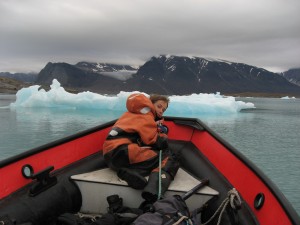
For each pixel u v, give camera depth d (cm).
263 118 2950
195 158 345
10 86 15588
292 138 1684
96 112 3052
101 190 267
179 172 302
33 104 3566
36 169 263
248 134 1828
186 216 206
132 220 222
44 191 250
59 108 3522
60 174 280
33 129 1884
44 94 3550
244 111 4112
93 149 347
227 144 303
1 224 200
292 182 883
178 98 3288
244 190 249
